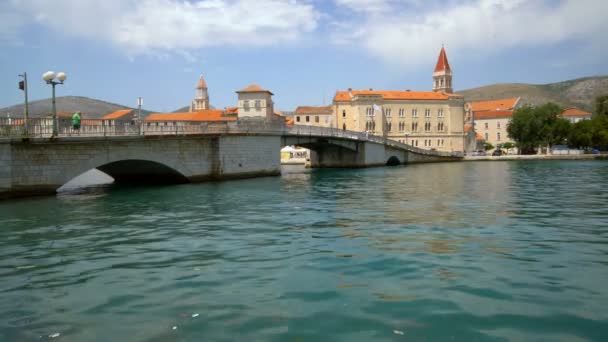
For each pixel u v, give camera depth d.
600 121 104.25
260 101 89.56
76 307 8.49
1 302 8.83
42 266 11.57
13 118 25.75
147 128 34.16
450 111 123.19
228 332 7.22
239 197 27.88
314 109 119.94
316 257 11.98
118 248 13.62
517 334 7.00
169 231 16.34
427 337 6.94
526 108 111.06
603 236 14.34
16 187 26.56
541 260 11.34
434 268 10.68
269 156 50.22
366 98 115.25
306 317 7.78
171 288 9.54
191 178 39.94
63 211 21.97
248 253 12.63
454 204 23.06
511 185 34.69
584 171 53.00
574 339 6.82
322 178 46.19
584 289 9.06
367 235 14.90
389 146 79.81
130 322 7.71
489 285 9.36
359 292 9.04
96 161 30.59
